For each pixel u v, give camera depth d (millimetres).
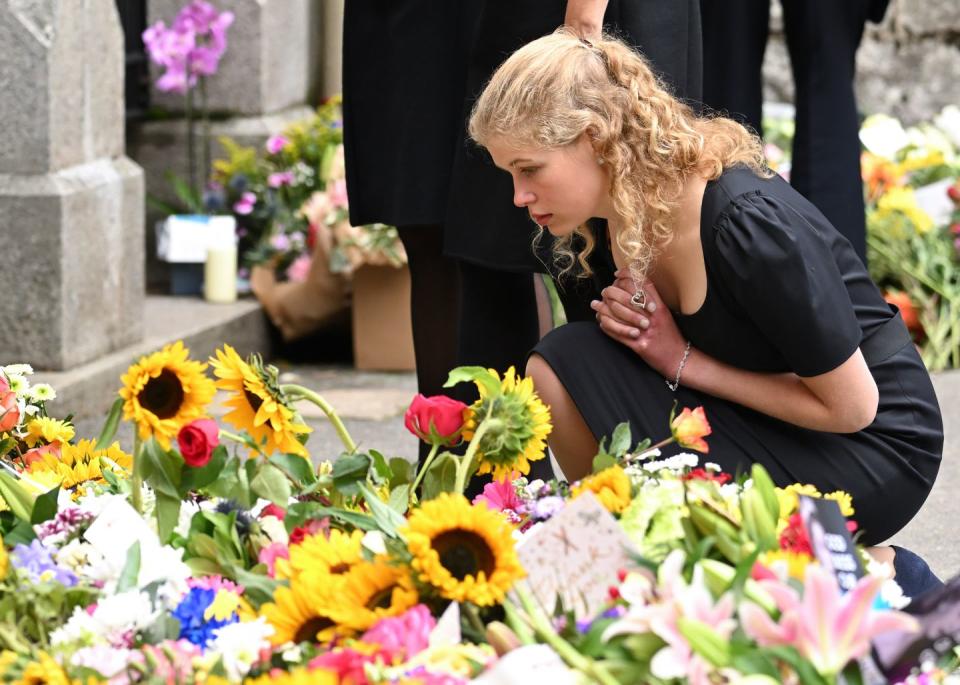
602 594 3215
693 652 2801
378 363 10078
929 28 14664
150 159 11219
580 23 5156
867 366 4766
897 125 11414
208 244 10516
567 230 4555
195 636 3201
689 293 4664
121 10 11062
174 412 3396
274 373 3703
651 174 4445
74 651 3088
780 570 2998
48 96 8102
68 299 8273
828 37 7730
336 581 3246
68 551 3521
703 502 3262
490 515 3131
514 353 5852
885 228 10867
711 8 7223
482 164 5578
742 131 4742
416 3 5793
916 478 4824
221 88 11289
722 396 4770
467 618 3191
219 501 3723
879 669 3004
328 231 9977
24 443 4777
